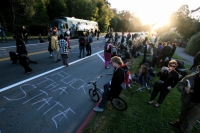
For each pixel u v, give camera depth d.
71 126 3.40
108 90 3.75
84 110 4.06
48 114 3.72
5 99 4.14
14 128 3.14
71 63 8.46
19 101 4.12
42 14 27.44
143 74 5.89
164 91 4.20
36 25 21.25
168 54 8.94
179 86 3.14
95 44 17.81
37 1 24.89
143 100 4.86
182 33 26.95
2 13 20.33
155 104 4.58
